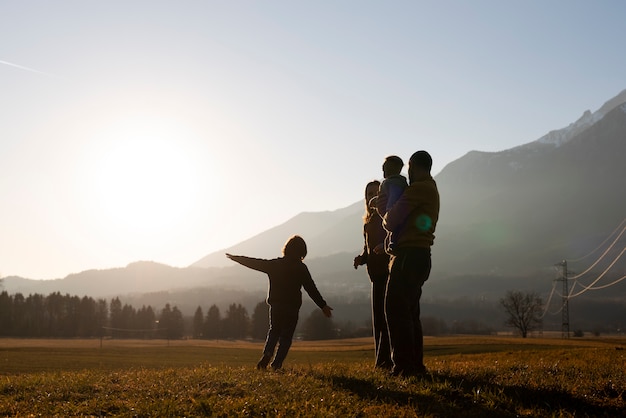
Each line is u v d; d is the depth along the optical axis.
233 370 9.70
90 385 8.28
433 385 7.66
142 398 7.20
